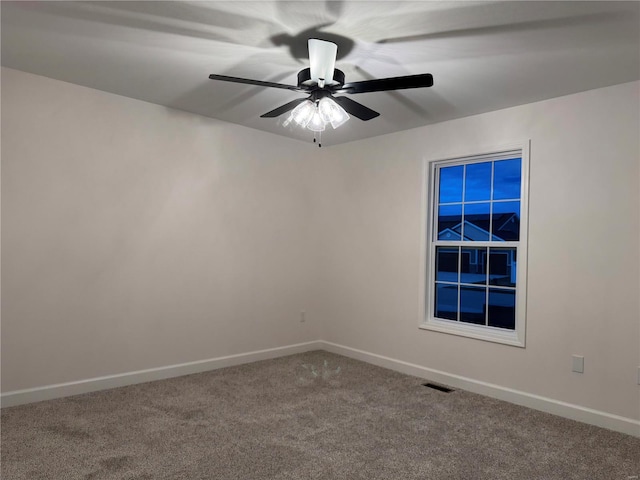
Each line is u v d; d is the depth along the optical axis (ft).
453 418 10.34
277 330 15.53
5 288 10.20
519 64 9.01
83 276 11.28
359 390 12.19
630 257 9.77
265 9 7.06
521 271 11.40
